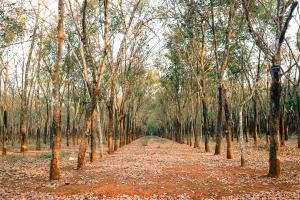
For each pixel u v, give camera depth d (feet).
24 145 115.55
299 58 103.91
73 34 99.76
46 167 73.77
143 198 44.09
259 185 50.98
